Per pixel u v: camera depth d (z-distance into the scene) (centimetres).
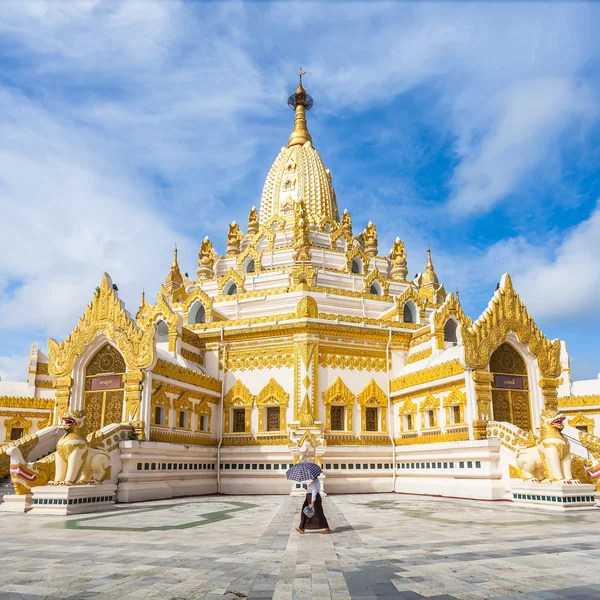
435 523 1505
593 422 3569
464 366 2559
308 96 5341
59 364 2678
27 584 813
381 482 3048
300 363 3061
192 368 3059
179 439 2762
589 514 1733
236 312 3603
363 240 4662
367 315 3622
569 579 830
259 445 3053
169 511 1894
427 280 4938
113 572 887
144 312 3750
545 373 2742
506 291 2745
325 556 1009
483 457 2405
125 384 2525
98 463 2011
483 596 741
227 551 1066
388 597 739
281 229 4384
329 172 5106
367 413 3186
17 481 1909
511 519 1602
